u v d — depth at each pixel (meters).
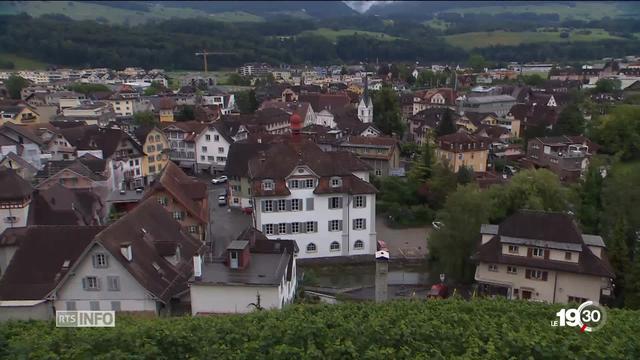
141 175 122.12
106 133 119.25
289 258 54.69
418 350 33.94
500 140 149.75
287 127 158.62
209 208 98.00
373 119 177.75
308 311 41.38
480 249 62.12
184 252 58.09
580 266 57.25
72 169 90.62
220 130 132.62
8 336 36.19
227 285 48.25
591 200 89.94
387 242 87.25
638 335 37.03
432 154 112.12
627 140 135.38
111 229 50.72
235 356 32.88
